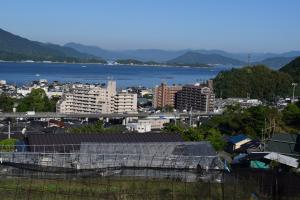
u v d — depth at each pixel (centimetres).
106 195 1459
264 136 3912
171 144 2123
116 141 2308
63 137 2288
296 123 4638
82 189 1498
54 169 1714
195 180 1630
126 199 1436
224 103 10225
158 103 11275
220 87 12312
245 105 8912
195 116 8431
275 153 2450
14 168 1686
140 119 7619
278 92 12150
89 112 9225
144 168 1669
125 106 9562
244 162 2370
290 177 1567
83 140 2273
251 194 1474
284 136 2928
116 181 1589
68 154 1930
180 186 1555
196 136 3400
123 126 6284
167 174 1659
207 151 2098
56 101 9912
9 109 8875
